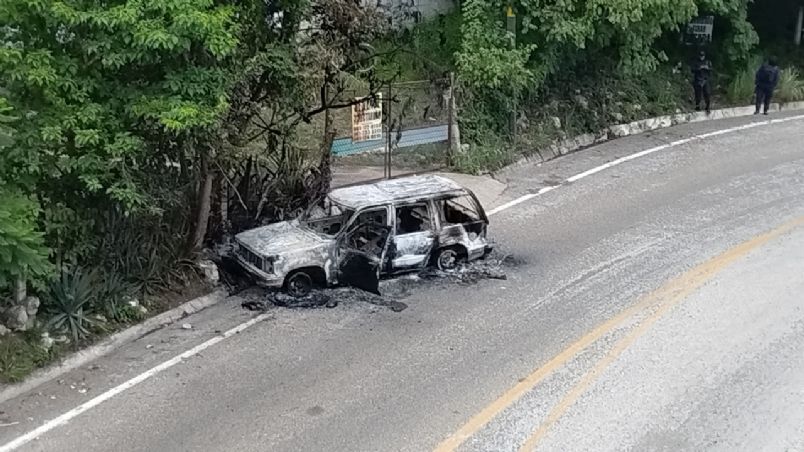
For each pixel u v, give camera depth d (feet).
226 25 37.81
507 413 30.58
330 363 34.12
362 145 56.95
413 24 74.84
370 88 51.83
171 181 39.37
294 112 44.27
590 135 70.44
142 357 34.32
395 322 38.04
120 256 37.91
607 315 38.99
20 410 30.12
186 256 40.93
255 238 41.34
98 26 32.55
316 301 39.96
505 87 64.90
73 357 33.71
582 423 30.04
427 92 63.36
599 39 68.28
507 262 45.27
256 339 36.11
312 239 40.93
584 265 44.91
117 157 34.30
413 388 32.27
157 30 32.45
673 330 37.58
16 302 33.81
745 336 37.04
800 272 43.96
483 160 61.31
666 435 29.40
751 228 50.31
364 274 40.75
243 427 29.35
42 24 32.60
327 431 29.19
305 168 49.24
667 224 51.11
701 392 32.32
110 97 34.37
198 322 37.68
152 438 28.58
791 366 34.42
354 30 45.44
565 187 58.44
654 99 77.10
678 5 69.05
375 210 41.63
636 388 32.55
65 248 36.32
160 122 33.35
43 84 31.83
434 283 42.47
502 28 64.34
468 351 35.40
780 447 28.84
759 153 66.18
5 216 29.17
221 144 39.19
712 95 82.17
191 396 31.37
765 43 92.48
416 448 28.30
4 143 29.71
